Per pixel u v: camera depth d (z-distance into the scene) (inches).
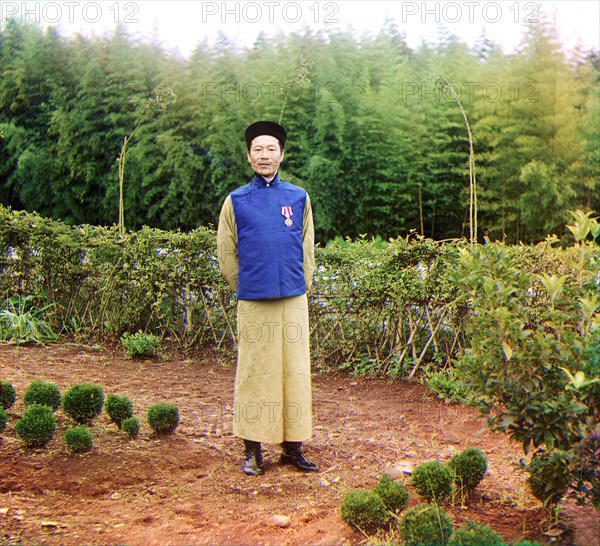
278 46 579.8
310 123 559.2
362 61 595.8
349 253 208.5
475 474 113.0
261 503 113.6
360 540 98.2
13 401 146.3
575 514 106.9
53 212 627.8
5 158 656.4
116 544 97.6
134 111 589.0
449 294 185.9
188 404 173.8
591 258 111.9
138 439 139.3
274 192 129.0
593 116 568.1
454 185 564.4
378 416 166.2
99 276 243.1
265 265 125.2
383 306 201.2
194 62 595.8
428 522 92.9
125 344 226.4
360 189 556.4
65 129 602.5
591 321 103.7
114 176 593.0
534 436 99.6
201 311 232.8
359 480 124.3
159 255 233.1
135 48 615.2
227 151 569.3
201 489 119.0
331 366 211.0
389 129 557.6
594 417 97.9
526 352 100.0
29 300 252.4
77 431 128.5
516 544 92.5
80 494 115.0
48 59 647.1
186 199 570.9
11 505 108.2
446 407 171.2
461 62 579.5
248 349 127.5
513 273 106.5
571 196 544.1
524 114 558.6
